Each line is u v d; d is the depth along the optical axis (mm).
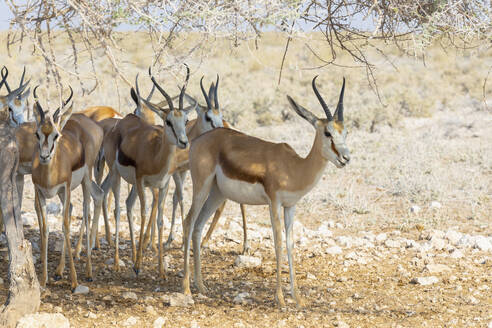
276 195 10180
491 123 32875
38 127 10211
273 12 6473
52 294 10188
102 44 6480
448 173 21844
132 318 8852
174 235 16203
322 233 16375
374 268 13344
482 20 7445
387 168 22891
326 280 12352
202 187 11000
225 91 36500
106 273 12492
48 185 10594
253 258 13469
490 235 16094
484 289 11672
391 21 8180
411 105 36875
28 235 15289
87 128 13180
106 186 15062
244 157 10406
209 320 9242
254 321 9328
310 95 40500
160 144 12562
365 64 8859
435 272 12828
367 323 9383
